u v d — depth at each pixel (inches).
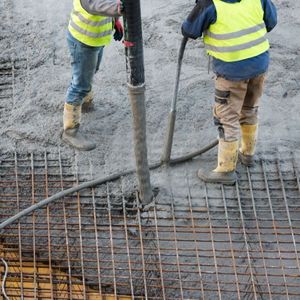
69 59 577.9
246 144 490.0
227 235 468.4
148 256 458.3
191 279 449.1
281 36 598.9
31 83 558.3
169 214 476.4
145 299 438.6
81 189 486.3
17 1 626.5
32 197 487.5
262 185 495.2
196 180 496.4
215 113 462.0
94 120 532.1
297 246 463.8
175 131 526.0
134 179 494.0
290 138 522.6
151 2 625.0
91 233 470.0
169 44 589.6
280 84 560.7
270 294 438.9
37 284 449.4
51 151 513.0
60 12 617.9
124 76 564.7
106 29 452.8
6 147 516.4
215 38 422.6
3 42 589.6
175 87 459.8
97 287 451.2
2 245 465.1
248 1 418.9
